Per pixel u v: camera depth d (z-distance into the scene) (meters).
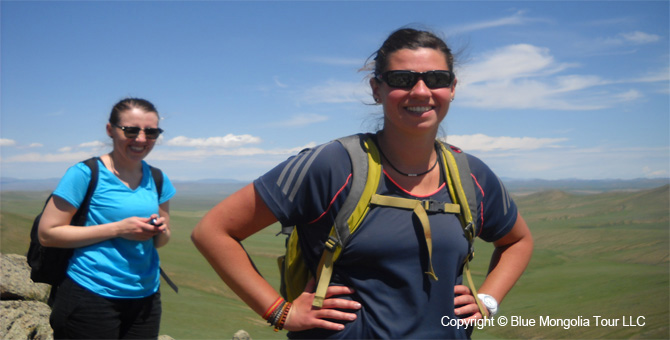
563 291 30.75
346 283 2.03
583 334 18.55
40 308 4.88
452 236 2.02
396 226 1.95
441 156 2.15
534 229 78.31
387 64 2.07
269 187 2.04
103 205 2.95
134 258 2.99
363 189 1.96
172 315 14.32
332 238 1.97
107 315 2.88
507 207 2.35
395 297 1.97
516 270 2.47
